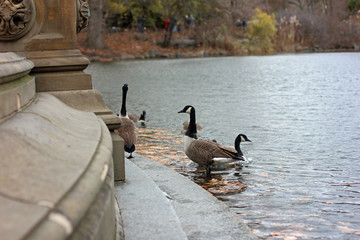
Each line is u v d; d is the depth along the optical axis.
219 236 3.64
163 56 50.56
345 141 10.34
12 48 4.84
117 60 45.78
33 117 2.87
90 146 2.81
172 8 54.62
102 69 34.84
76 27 5.08
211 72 31.31
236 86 22.98
